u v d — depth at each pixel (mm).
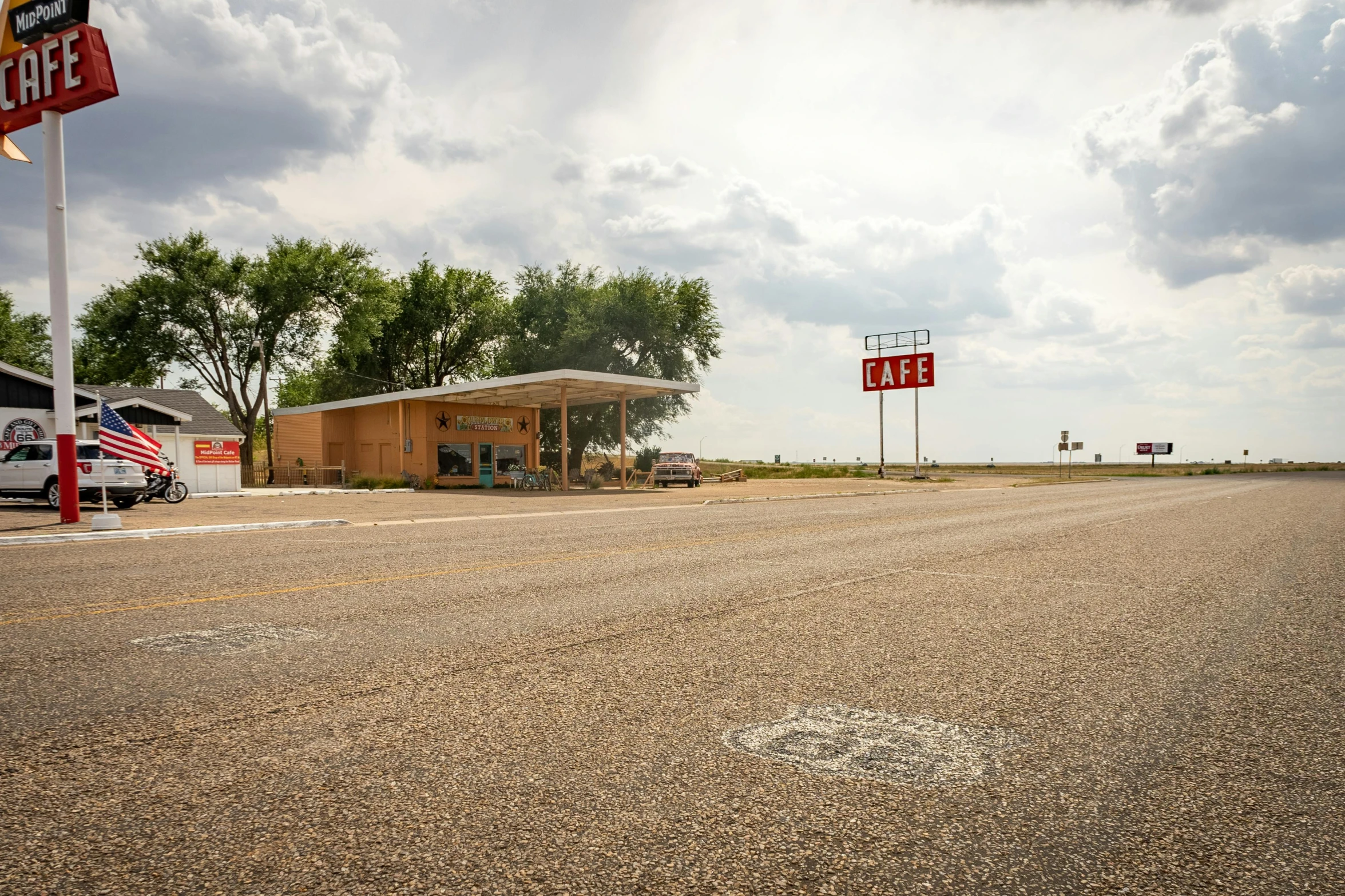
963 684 4492
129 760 3229
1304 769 3221
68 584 7922
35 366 54406
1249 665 4980
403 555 10516
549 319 53250
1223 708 4059
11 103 15109
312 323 49031
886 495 31250
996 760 3297
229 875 2318
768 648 5309
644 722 3742
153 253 45000
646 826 2650
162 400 31484
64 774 3084
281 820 2680
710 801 2855
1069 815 2768
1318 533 14102
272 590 7562
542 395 37594
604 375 31781
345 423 41219
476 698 4117
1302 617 6578
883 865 2398
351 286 49000
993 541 12648
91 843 2520
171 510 20578
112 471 20281
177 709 3900
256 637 5535
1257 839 2594
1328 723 3822
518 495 30641
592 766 3184
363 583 8062
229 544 12102
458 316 58438
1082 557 10547
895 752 3381
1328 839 2596
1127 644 5547
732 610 6660
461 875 2318
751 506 23312
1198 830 2664
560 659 4961
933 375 54438
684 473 41312
